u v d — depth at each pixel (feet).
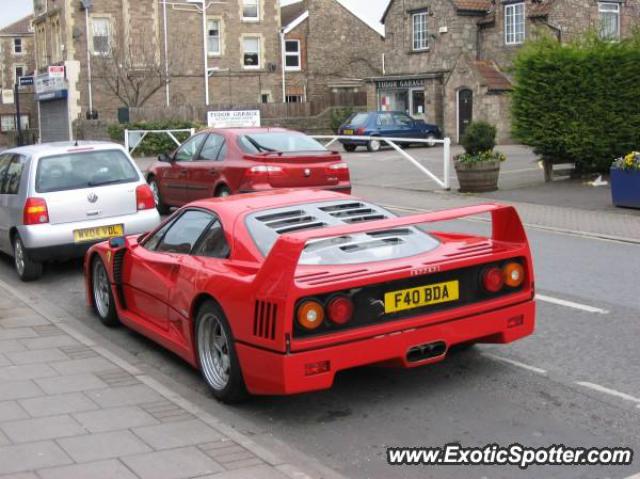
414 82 123.54
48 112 150.00
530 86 60.49
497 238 20.88
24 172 34.50
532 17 108.47
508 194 56.85
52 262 39.11
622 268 33.50
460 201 54.70
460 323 19.03
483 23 117.19
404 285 18.33
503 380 20.84
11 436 17.15
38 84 149.69
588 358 22.31
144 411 18.62
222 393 19.45
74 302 31.17
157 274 22.88
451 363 22.30
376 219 22.15
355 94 146.92
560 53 58.85
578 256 36.29
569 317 26.37
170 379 21.70
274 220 21.09
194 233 22.31
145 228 35.24
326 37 158.61
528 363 22.09
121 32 140.56
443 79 119.03
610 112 58.59
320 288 17.26
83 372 21.67
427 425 18.17
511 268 19.90
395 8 127.24
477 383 20.70
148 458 15.90
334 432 17.94
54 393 19.97
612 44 58.59
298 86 159.33
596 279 31.60
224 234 20.84
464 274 19.25
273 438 17.63
